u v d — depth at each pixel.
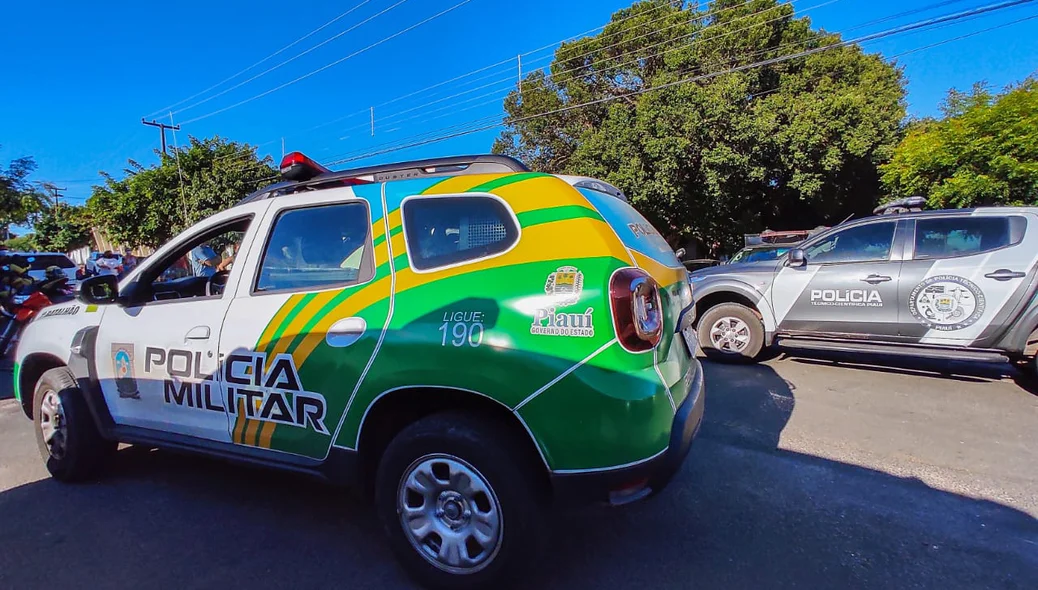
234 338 2.89
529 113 24.00
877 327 5.85
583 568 2.68
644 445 2.20
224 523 3.16
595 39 23.09
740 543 2.88
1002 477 3.59
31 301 8.14
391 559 2.80
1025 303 5.20
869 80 22.05
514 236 2.42
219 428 2.98
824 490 3.46
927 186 14.77
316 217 2.90
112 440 3.46
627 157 19.16
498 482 2.27
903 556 2.76
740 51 21.89
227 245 3.51
